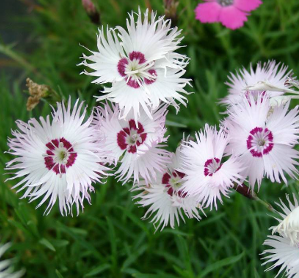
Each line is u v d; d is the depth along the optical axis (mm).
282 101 139
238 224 191
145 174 135
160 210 144
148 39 138
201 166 131
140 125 136
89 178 134
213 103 212
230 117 137
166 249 192
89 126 140
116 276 182
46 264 184
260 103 135
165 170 139
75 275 188
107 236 192
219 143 130
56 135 138
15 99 229
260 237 177
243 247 177
